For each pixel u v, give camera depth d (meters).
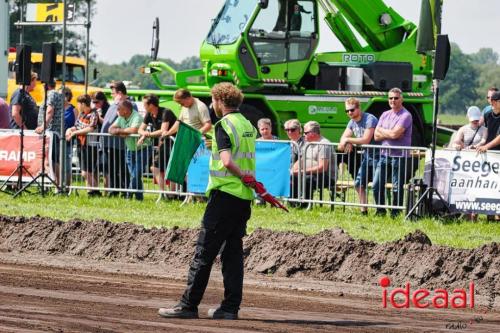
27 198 30.91
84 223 23.80
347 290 19.59
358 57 42.94
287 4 40.75
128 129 31.66
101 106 34.75
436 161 28.00
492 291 19.38
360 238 23.81
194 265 16.30
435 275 20.12
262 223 26.22
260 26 40.44
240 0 40.72
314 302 18.25
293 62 40.94
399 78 42.59
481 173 27.58
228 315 16.34
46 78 31.17
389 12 43.72
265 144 30.23
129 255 22.62
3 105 34.56
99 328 15.15
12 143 32.81
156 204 30.39
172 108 41.00
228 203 16.08
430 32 34.00
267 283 20.16
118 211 28.55
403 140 29.17
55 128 32.78
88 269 21.23
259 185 16.06
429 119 43.00
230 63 40.34
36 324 15.29
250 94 40.38
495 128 28.25
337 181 30.22
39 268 21.23
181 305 16.36
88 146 32.44
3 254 22.88
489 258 20.05
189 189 31.00
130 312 16.66
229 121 16.12
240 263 16.45
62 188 31.88
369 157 29.19
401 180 28.86
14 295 17.88
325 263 21.06
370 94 41.81
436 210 27.88
